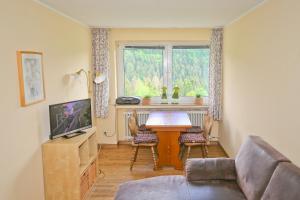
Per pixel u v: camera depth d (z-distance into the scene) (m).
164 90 5.35
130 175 3.97
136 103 5.29
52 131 3.03
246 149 2.56
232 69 4.35
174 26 4.91
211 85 5.14
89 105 3.66
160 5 3.18
